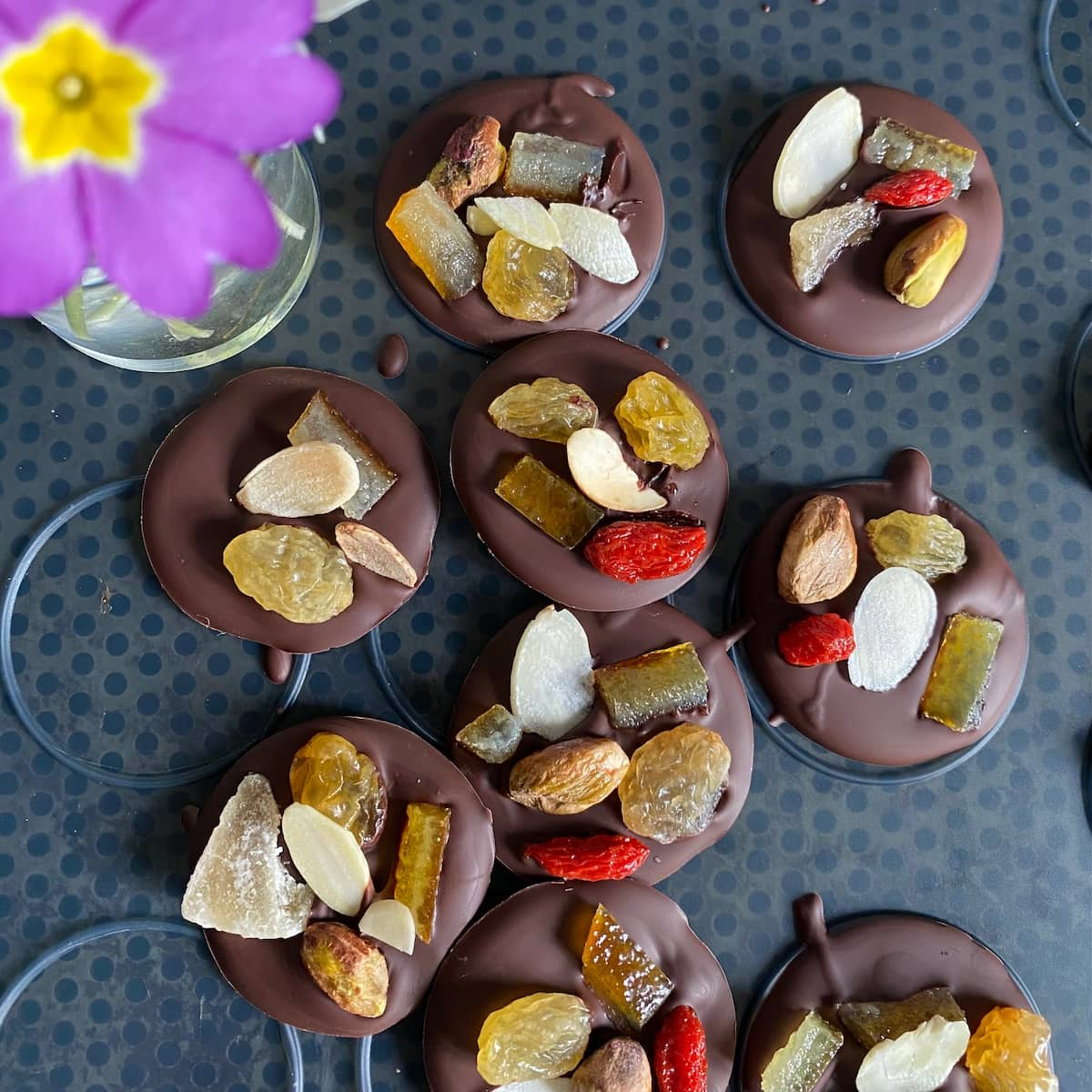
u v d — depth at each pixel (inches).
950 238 14.6
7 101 11.1
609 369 14.5
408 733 14.4
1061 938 14.9
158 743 14.5
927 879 14.9
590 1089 13.9
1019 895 14.9
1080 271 15.3
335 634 14.4
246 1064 14.3
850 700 14.7
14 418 14.7
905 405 15.1
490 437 14.4
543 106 14.8
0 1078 14.2
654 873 14.5
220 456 14.4
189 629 14.6
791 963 14.6
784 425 15.1
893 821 14.9
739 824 14.8
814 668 14.6
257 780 14.2
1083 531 15.2
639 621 14.6
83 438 14.7
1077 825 15.0
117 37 11.2
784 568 14.6
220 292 13.9
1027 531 15.1
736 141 15.2
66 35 11.1
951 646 14.7
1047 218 15.3
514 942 14.2
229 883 14.0
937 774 14.9
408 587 14.4
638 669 14.4
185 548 14.3
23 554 14.6
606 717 14.4
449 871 14.2
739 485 15.0
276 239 11.6
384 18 15.1
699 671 14.5
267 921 14.0
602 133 14.8
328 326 14.8
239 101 11.3
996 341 15.2
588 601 14.4
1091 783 14.9
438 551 14.8
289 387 14.5
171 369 14.7
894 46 15.3
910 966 14.6
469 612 14.8
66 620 14.6
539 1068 14.0
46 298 11.4
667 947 14.3
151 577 14.6
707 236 15.1
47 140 11.3
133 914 14.4
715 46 15.2
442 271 14.5
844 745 14.7
